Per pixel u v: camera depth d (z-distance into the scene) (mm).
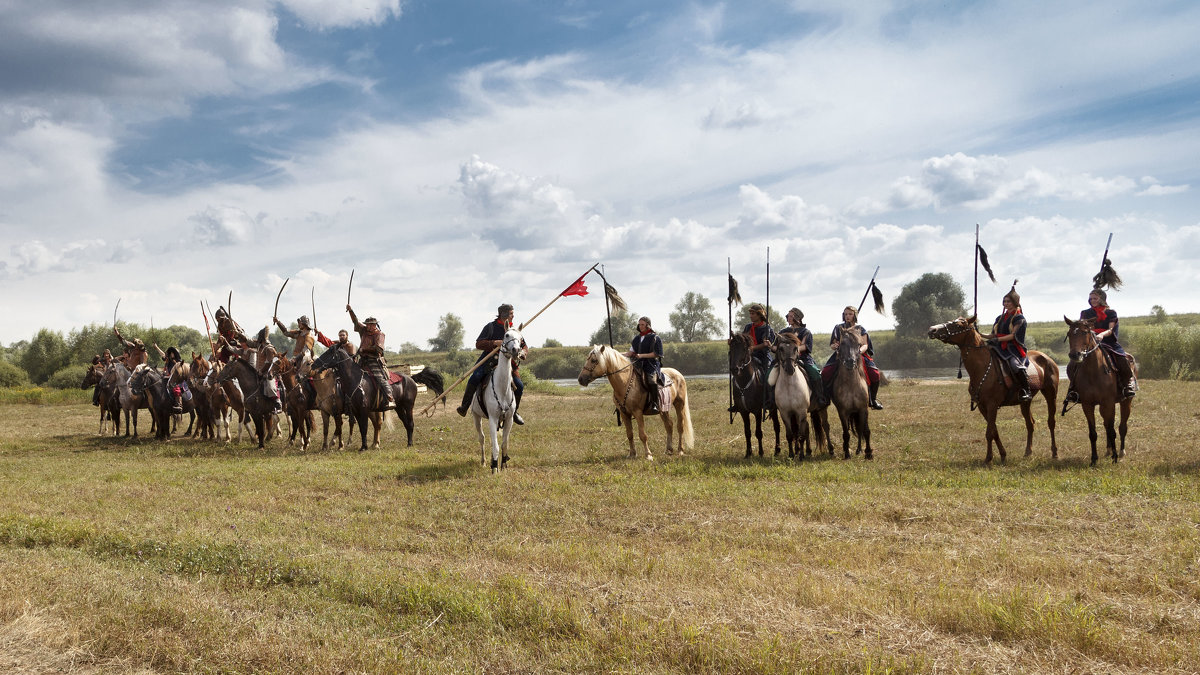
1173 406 18719
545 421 22250
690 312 108938
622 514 8664
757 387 12891
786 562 6648
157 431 21375
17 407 34688
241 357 16859
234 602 5773
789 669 4266
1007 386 11672
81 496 10555
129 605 5516
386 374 16469
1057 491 9156
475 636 4977
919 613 5113
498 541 7551
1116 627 4809
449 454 14727
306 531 8188
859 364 12336
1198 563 6027
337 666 4555
